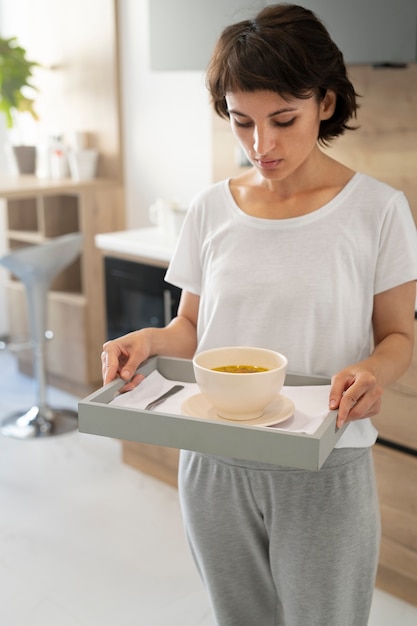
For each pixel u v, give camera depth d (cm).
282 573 131
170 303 273
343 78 116
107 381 123
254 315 128
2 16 416
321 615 130
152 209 316
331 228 123
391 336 124
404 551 217
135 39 347
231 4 225
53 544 256
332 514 124
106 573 240
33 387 399
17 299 407
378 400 111
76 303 367
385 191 122
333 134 125
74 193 355
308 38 110
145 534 261
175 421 106
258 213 129
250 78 108
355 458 126
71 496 287
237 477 127
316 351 126
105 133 371
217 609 141
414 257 121
